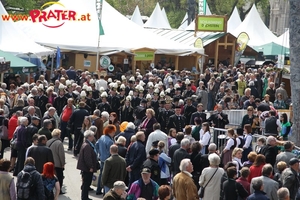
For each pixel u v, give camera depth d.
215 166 11.35
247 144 14.52
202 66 36.75
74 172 16.50
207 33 40.97
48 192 10.97
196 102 22.22
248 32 49.50
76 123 18.19
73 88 21.75
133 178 13.05
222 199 10.83
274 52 42.75
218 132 16.42
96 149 14.09
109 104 21.03
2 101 17.80
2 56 25.09
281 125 18.34
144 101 19.89
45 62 32.81
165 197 9.66
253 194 10.07
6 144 16.84
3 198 10.55
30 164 10.80
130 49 33.12
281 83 26.77
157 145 13.24
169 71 30.27
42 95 20.34
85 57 33.59
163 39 35.78
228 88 23.94
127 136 14.92
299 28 17.98
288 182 11.05
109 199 9.53
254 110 18.39
